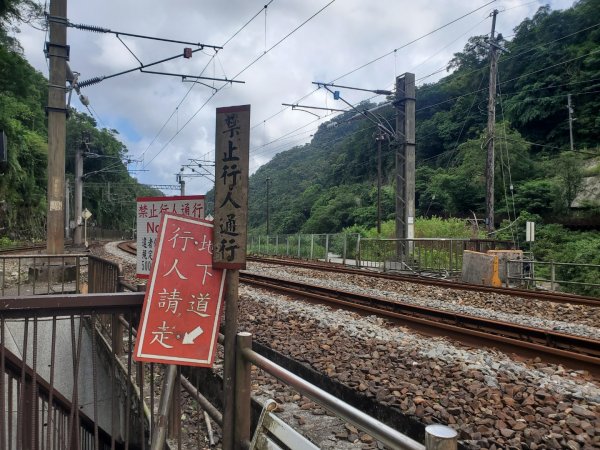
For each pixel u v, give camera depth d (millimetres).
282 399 4590
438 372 5094
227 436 2549
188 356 2453
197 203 4637
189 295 2512
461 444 3420
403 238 20719
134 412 4742
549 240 30281
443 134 56000
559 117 45562
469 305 10633
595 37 43781
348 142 73500
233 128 2502
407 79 20781
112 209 80750
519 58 49625
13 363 2803
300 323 7684
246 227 2477
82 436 4383
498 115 50219
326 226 60031
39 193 44156
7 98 33219
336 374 5008
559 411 4074
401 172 21328
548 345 6945
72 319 2512
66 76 15242
